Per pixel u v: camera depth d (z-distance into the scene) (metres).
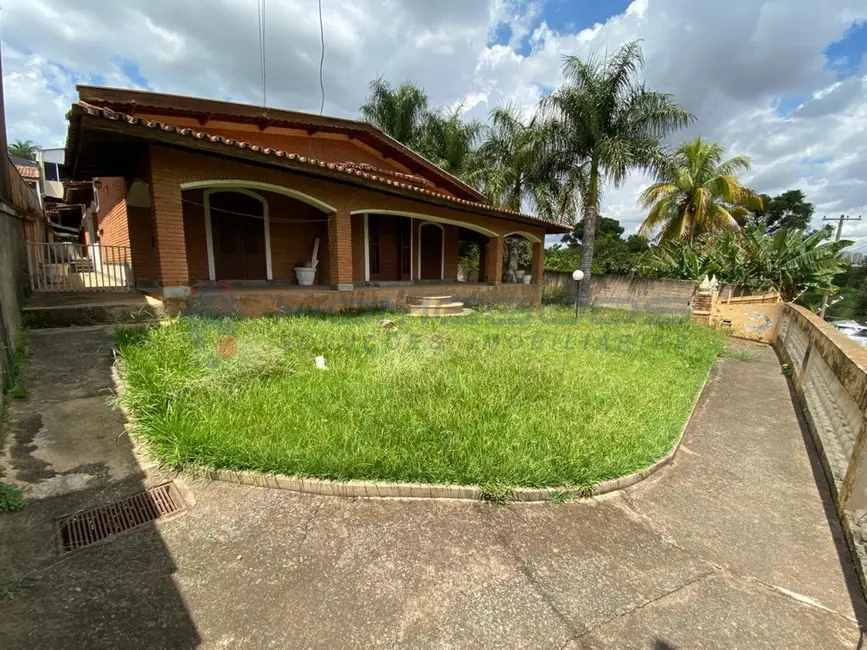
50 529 2.16
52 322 5.06
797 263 12.48
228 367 3.83
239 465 2.69
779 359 7.86
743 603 1.94
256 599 1.83
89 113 4.68
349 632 1.69
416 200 9.38
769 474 3.20
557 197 13.59
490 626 1.75
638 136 12.58
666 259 14.94
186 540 2.17
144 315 5.66
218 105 7.87
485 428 3.18
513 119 13.83
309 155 9.74
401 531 2.31
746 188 16.56
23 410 3.22
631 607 1.88
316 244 9.58
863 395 2.95
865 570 2.10
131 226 8.12
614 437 3.28
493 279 12.22
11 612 1.69
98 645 1.58
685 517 2.59
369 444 2.89
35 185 15.74
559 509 2.58
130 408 3.34
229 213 8.66
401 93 15.22
